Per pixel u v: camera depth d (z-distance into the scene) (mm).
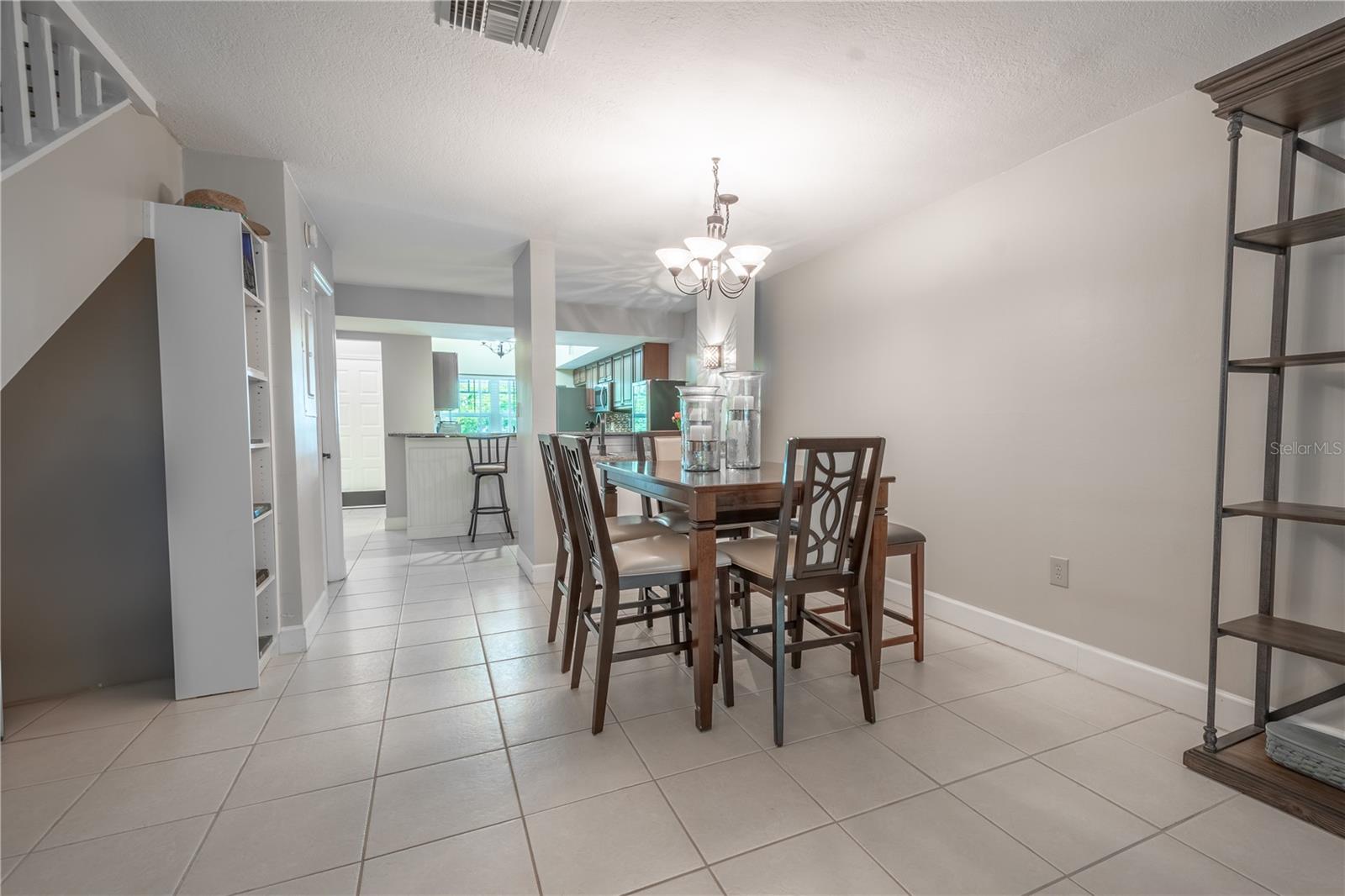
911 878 1265
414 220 3289
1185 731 1867
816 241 3584
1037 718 1957
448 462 5375
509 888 1239
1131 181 2127
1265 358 1592
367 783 1604
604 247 3836
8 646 2070
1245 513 1592
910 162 2508
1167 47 1728
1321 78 1398
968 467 2801
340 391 7262
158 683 2248
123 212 1944
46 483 2121
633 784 1603
